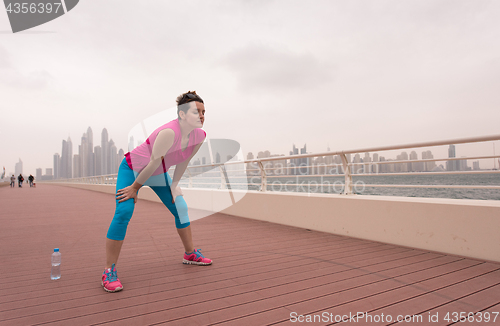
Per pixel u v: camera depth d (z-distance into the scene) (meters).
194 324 1.34
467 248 2.58
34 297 1.71
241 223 4.88
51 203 9.18
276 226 4.57
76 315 1.45
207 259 2.45
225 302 1.62
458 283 1.92
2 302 1.63
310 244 3.27
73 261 2.62
